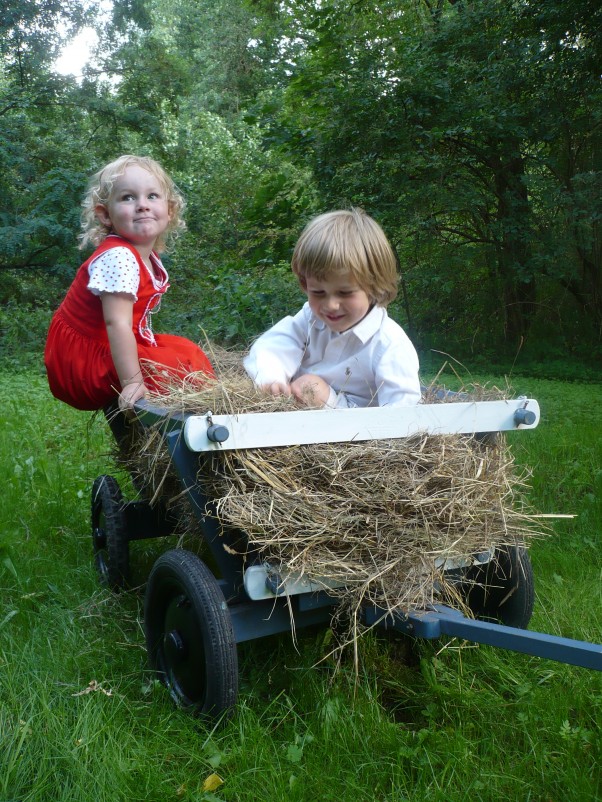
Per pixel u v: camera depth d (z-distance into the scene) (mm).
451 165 12164
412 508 2355
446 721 2459
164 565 2539
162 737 2318
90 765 2176
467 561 2480
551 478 5168
